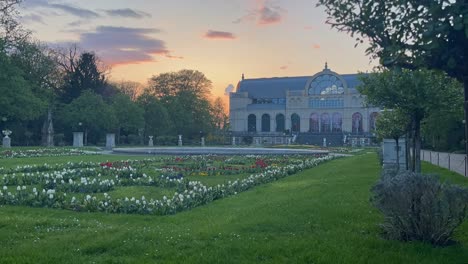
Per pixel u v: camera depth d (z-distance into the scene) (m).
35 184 17.84
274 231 8.86
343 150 63.66
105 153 44.31
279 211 10.88
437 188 7.80
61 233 8.69
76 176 19.84
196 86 96.44
